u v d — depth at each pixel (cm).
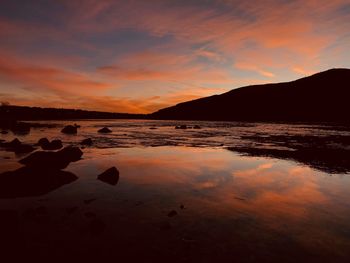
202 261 382
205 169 1016
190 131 3256
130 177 876
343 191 745
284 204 636
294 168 1049
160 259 385
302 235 472
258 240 450
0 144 1666
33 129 3244
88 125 4669
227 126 4603
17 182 727
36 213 550
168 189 744
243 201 653
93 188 743
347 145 1820
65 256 388
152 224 507
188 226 501
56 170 837
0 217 430
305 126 4531
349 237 467
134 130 3384
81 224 500
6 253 387
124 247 418
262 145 1825
